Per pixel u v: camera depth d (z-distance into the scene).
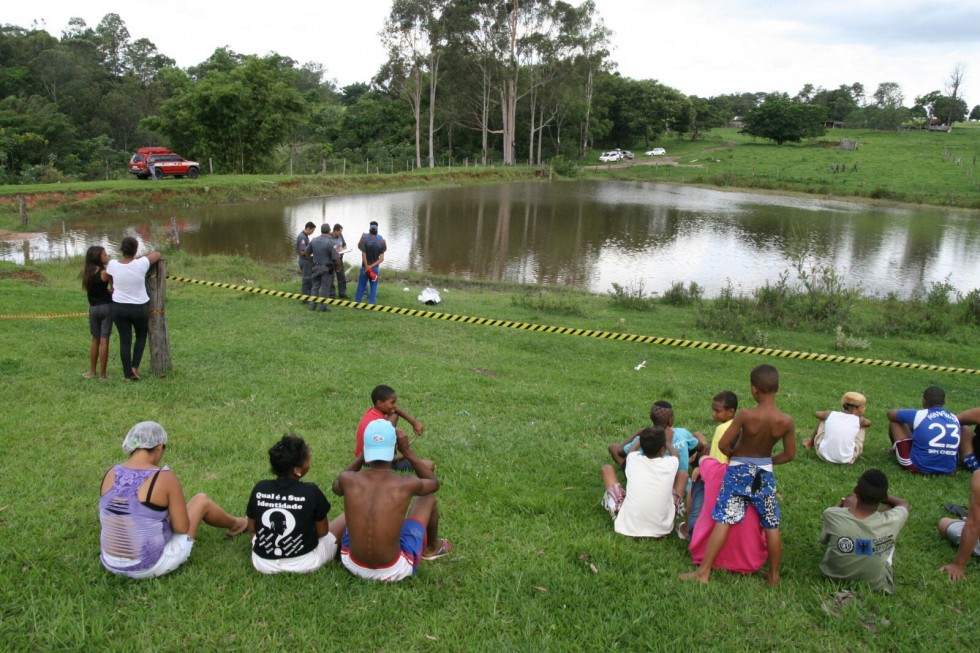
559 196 56.28
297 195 48.16
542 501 6.29
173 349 10.90
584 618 4.67
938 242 38.91
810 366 14.51
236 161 55.22
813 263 31.20
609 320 17.53
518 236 35.22
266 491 4.78
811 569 5.49
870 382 13.51
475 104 79.62
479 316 16.48
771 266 30.14
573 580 5.07
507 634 4.47
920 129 128.12
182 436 7.26
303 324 13.96
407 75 68.38
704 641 4.54
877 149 96.12
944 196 61.53
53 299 14.38
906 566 5.61
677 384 11.63
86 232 30.17
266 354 11.02
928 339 18.14
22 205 30.62
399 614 4.57
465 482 6.61
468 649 4.30
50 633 4.18
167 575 4.79
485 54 71.19
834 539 5.25
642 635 4.54
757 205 55.00
